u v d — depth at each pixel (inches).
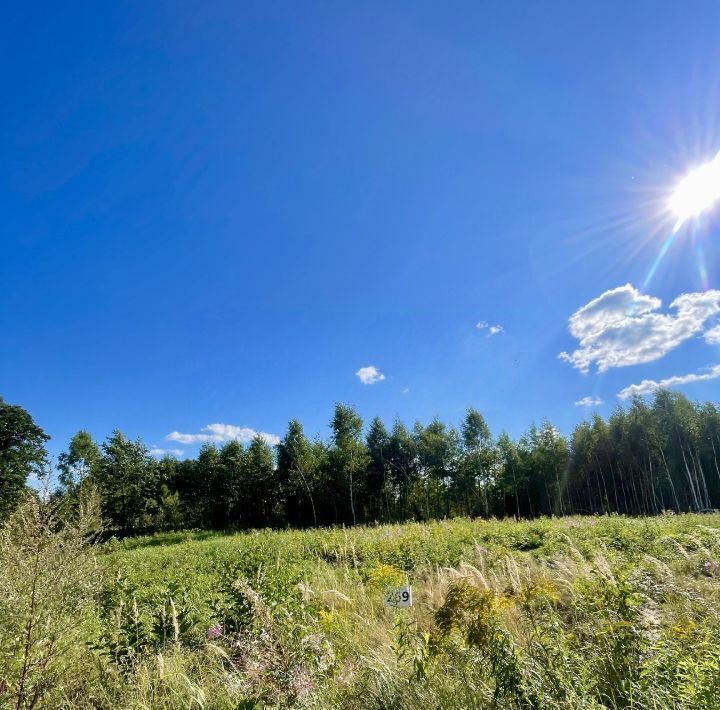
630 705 108.7
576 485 2020.2
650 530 482.0
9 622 123.7
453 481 2001.7
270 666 133.5
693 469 1763.0
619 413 1907.0
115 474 1803.6
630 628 129.8
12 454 1343.5
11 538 133.0
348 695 133.3
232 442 2130.9
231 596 217.0
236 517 2087.8
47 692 132.0
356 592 284.4
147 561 643.5
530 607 147.5
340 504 1951.3
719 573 232.5
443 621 133.3
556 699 110.7
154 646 183.8
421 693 126.1
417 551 461.1
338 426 1854.1
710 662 108.0
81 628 164.1
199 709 142.0
